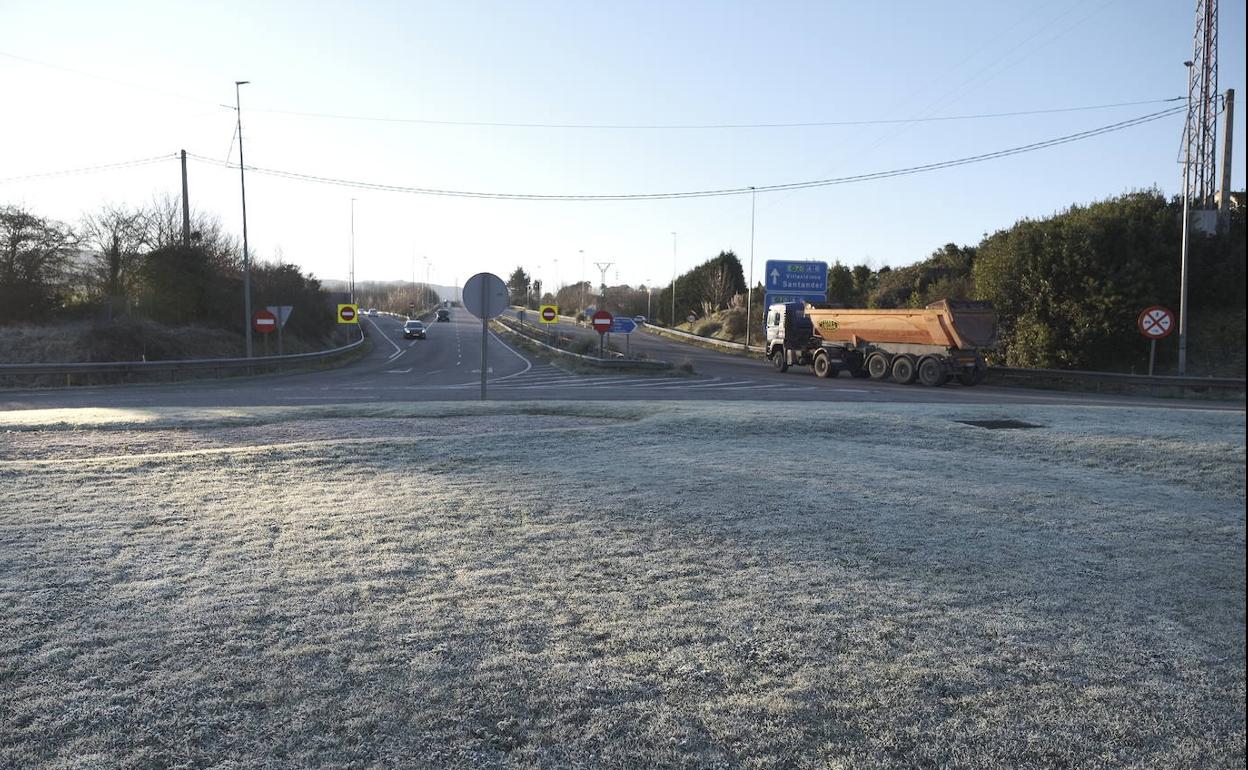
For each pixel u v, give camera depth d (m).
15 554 5.36
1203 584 5.18
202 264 40.97
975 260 39.09
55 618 4.22
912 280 50.66
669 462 9.09
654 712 3.30
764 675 3.66
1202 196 33.06
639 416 14.22
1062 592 4.95
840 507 7.00
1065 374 29.50
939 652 3.96
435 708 3.30
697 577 5.04
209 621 4.20
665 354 48.06
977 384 31.00
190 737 3.06
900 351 30.52
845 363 32.84
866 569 5.28
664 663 3.76
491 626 4.18
